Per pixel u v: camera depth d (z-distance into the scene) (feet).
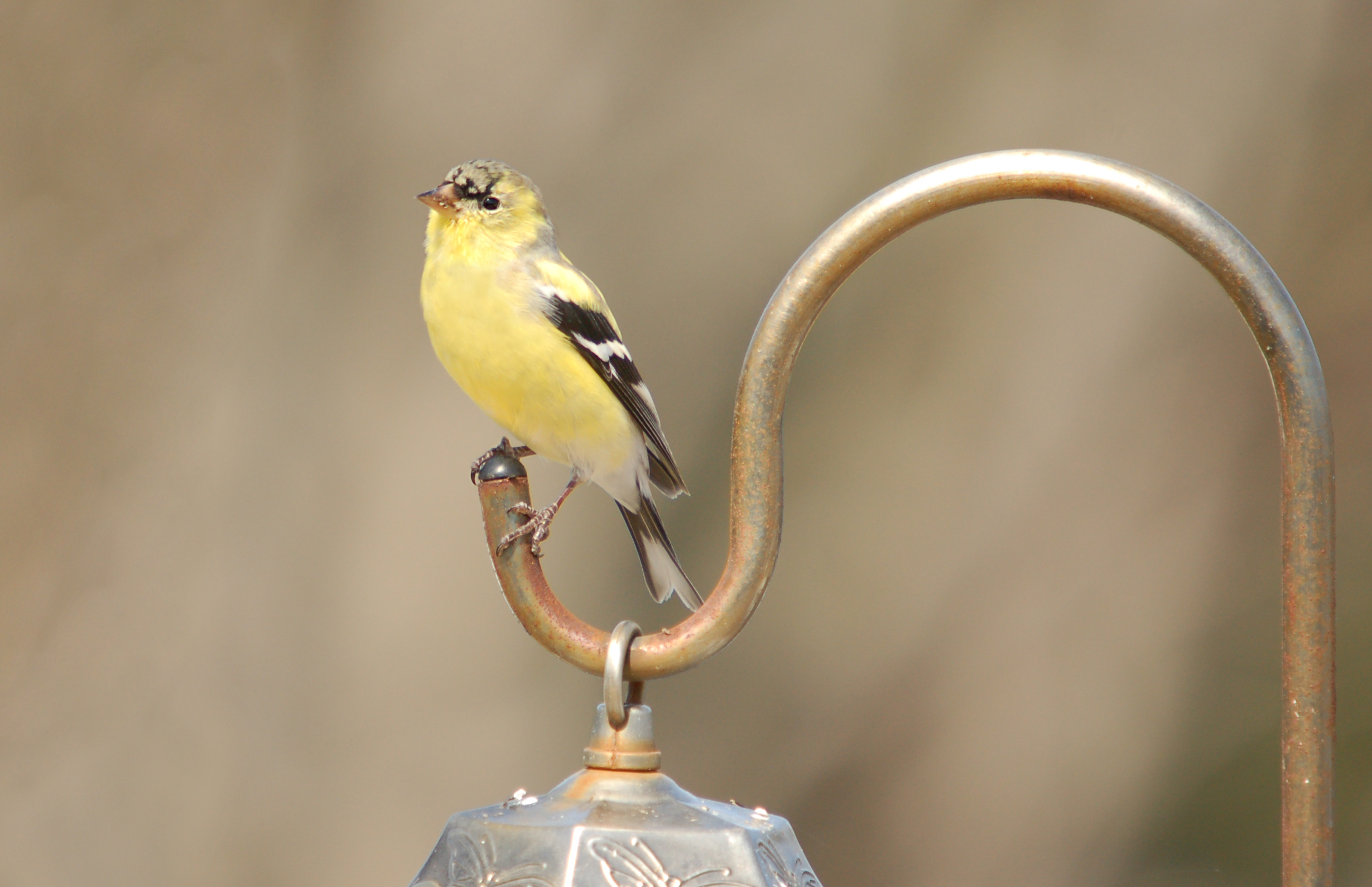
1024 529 45.01
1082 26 47.19
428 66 45.98
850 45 46.65
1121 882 43.80
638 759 9.78
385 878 41.04
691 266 45.65
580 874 9.02
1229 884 43.57
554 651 10.08
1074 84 47.01
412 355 44.01
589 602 43.75
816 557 44.73
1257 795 44.52
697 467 44.52
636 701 10.20
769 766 43.86
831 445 45.27
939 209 9.98
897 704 44.24
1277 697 44.78
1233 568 45.42
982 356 45.52
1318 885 9.53
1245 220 47.91
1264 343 9.70
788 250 45.57
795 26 46.78
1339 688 48.37
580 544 44.16
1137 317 45.75
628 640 9.88
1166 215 9.76
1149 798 44.52
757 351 10.04
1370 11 47.44
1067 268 45.68
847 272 10.09
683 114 46.32
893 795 43.91
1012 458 45.16
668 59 46.55
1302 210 48.29
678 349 45.11
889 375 45.60
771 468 9.93
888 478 44.96
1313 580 9.59
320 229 45.24
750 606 9.86
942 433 45.19
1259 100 47.57
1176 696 45.11
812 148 46.24
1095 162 9.88
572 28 46.24
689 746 43.93
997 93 46.80
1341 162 47.75
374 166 45.50
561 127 45.98
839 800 43.91
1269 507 45.42
